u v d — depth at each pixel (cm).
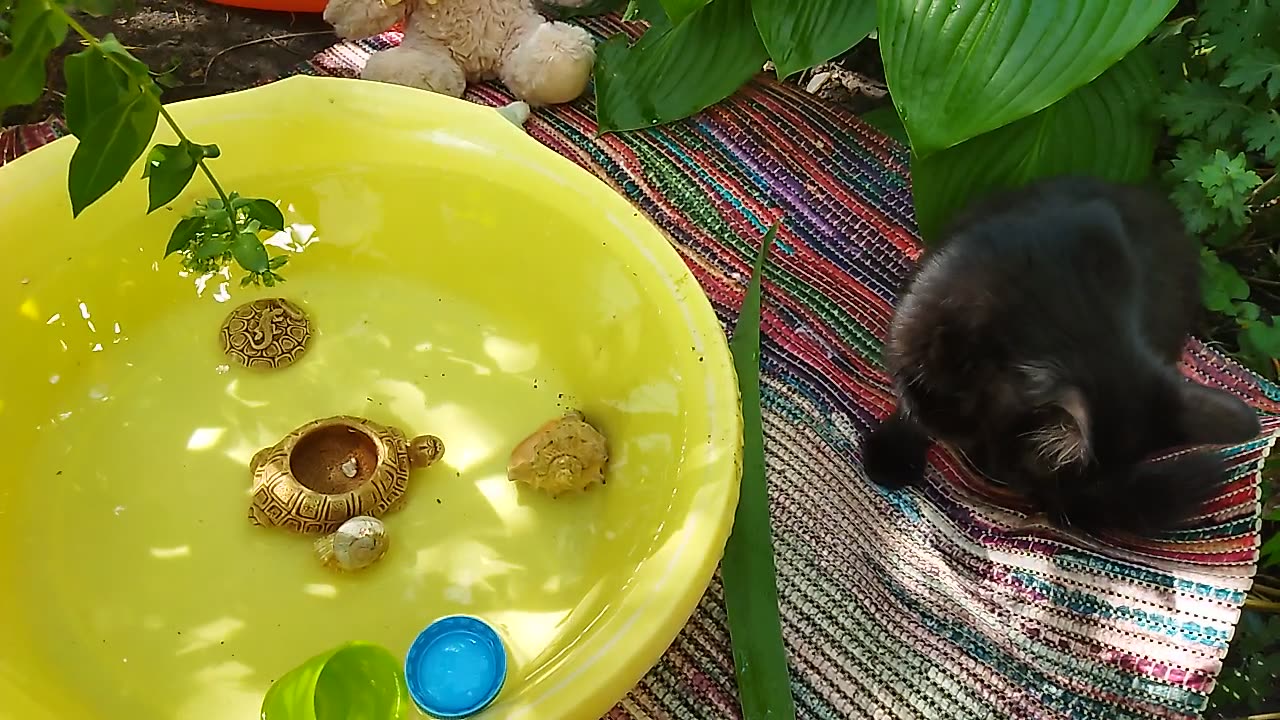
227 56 79
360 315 62
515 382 60
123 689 48
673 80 74
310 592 52
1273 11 61
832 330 66
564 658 43
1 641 47
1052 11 51
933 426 57
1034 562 56
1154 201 58
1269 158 61
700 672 51
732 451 47
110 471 55
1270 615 58
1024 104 51
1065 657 52
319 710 37
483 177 58
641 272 54
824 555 55
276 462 54
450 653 46
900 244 71
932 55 53
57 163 54
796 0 67
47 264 54
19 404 53
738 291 67
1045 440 52
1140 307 52
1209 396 49
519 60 74
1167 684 51
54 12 34
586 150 74
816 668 51
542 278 59
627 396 55
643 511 51
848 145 76
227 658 49
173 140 55
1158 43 66
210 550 53
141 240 57
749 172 74
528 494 56
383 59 73
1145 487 54
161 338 59
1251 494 56
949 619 54
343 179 60
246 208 45
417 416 58
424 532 54
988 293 52
